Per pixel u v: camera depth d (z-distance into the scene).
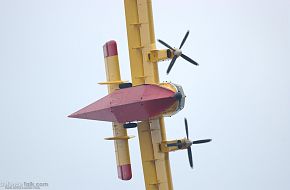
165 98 197.38
